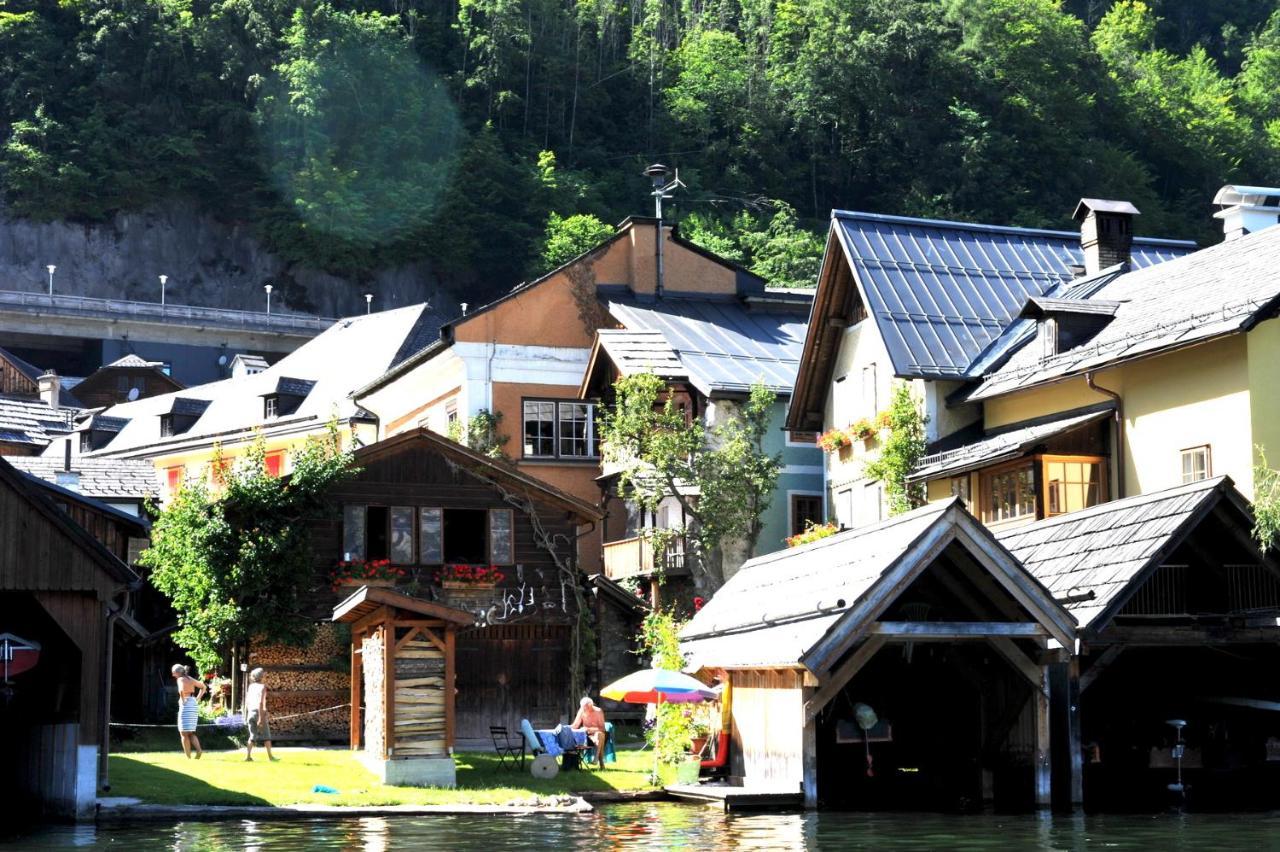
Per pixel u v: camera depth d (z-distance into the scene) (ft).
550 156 484.33
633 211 489.67
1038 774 95.96
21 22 492.95
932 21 494.59
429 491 142.72
